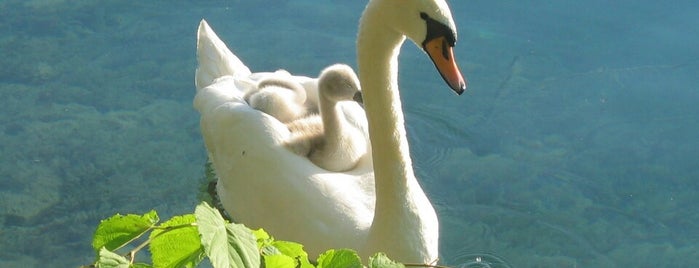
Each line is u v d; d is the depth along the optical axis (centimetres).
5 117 388
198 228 180
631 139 377
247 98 357
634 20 417
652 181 365
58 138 380
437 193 362
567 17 419
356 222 322
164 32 418
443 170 370
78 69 405
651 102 389
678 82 395
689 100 389
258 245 199
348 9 423
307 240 326
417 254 315
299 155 338
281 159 334
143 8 430
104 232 196
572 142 377
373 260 194
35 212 356
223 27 418
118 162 372
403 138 308
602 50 407
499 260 341
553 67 402
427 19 292
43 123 385
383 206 312
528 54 406
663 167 369
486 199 360
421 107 390
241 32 416
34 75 403
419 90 396
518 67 402
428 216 321
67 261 342
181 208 358
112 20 425
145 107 391
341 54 406
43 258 343
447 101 392
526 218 354
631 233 349
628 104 389
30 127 384
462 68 403
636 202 359
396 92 304
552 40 411
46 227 352
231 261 179
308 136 340
